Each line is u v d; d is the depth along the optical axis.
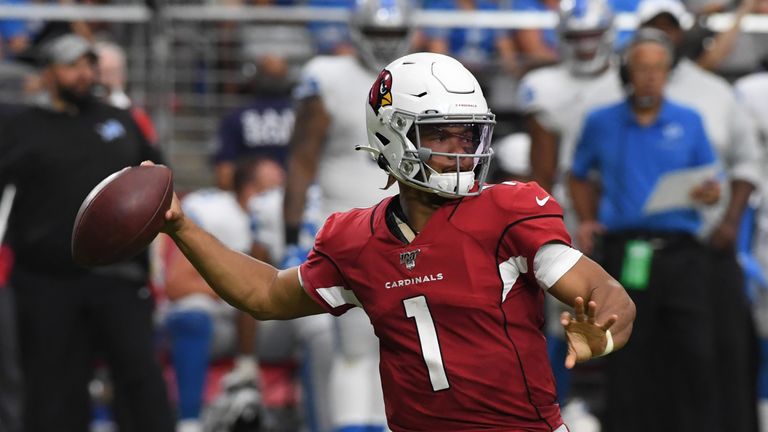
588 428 26.17
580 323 12.23
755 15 31.81
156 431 24.48
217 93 33.25
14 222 24.47
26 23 33.41
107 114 24.77
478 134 13.14
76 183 24.31
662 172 23.97
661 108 24.05
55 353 24.41
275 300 14.06
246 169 29.83
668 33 26.12
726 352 24.66
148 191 13.55
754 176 25.53
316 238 13.90
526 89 27.20
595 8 26.58
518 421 13.13
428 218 13.25
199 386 27.52
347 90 24.59
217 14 32.41
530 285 13.08
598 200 25.92
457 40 33.06
